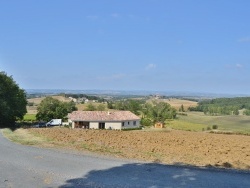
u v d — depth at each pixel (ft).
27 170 52.75
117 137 120.88
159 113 305.73
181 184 44.21
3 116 219.82
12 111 222.28
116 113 266.98
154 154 74.13
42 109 296.71
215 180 46.29
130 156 67.41
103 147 82.12
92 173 50.47
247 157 77.77
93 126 251.39
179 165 57.00
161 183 44.70
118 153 71.26
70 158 62.64
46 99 304.30
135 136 129.39
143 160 61.93
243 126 305.94
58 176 48.73
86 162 58.70
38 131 138.51
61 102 314.76
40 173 50.65
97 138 112.27
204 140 121.29
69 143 87.56
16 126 213.66
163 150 84.94
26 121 277.23
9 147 78.13
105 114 262.06
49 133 126.62
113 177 47.98
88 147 79.77
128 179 46.88
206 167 56.13
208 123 333.01
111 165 56.18
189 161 65.10
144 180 46.26
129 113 274.98
